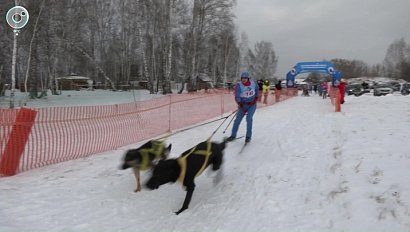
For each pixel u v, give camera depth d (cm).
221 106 1966
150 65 4653
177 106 2000
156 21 3856
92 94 3791
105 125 1124
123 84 4903
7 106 2320
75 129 1076
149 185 542
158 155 634
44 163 816
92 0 4353
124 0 4591
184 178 558
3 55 2747
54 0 2823
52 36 3147
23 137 763
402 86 3734
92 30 4425
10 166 741
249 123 934
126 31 4759
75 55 4459
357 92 4053
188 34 3941
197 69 4150
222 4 3859
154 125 1304
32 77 3041
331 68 3844
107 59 5106
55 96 3412
